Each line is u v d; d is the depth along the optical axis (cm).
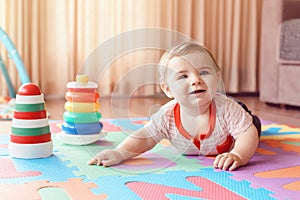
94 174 97
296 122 184
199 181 93
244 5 293
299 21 221
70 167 103
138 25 268
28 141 110
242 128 112
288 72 225
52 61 255
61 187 88
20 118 111
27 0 246
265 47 242
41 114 113
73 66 258
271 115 205
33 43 249
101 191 85
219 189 88
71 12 255
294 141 139
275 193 86
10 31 244
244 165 107
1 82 243
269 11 239
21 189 86
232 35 291
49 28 252
